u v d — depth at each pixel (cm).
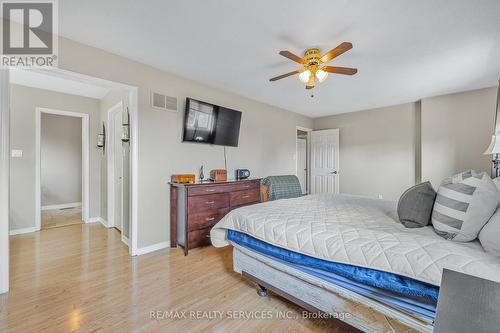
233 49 248
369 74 310
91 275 226
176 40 231
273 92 395
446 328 55
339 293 138
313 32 214
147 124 288
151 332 150
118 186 364
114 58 258
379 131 497
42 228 391
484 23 198
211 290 201
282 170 511
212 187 307
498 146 237
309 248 146
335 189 554
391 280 115
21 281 213
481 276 92
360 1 173
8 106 192
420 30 209
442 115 401
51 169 558
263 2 175
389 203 241
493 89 358
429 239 122
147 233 288
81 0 174
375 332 125
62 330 150
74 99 420
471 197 120
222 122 372
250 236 188
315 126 604
